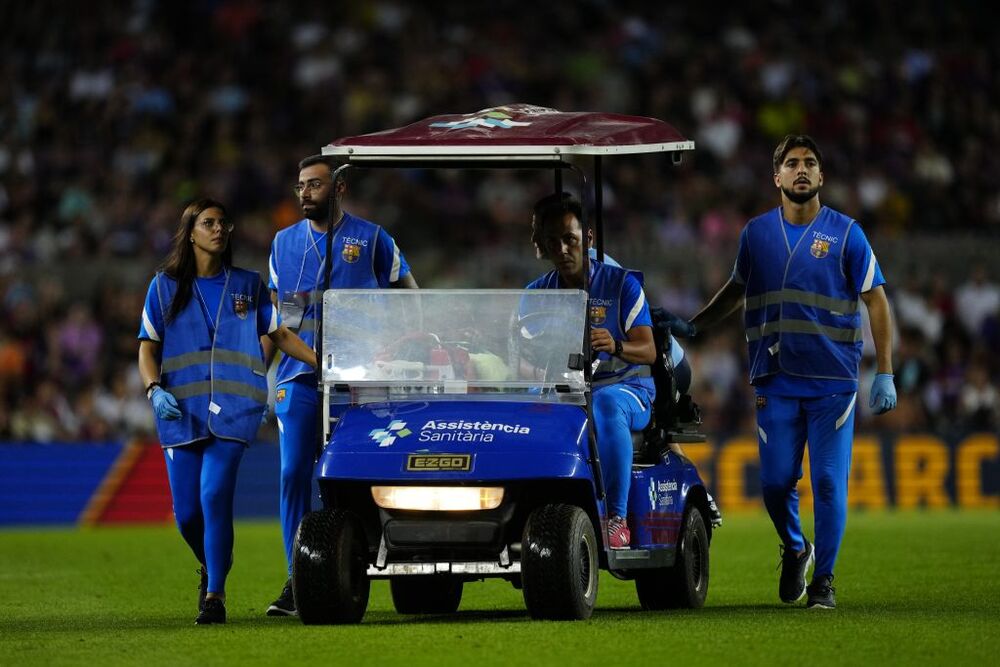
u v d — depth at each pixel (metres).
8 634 28.77
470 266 81.50
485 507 28.05
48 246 86.56
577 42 102.62
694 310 80.94
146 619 31.92
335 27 100.31
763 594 36.09
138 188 89.75
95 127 93.62
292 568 28.64
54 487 71.69
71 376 77.25
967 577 39.16
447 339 30.03
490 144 29.19
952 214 95.75
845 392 32.41
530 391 29.69
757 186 94.19
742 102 98.50
